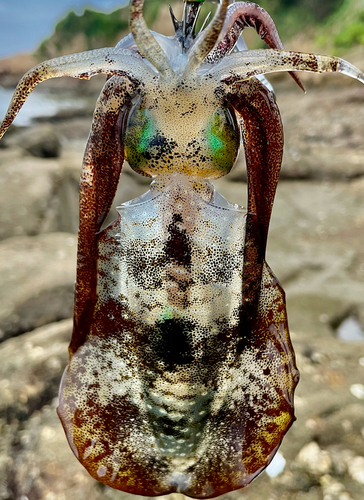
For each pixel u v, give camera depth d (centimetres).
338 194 126
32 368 46
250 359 20
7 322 55
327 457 38
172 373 20
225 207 19
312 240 100
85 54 17
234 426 21
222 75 17
